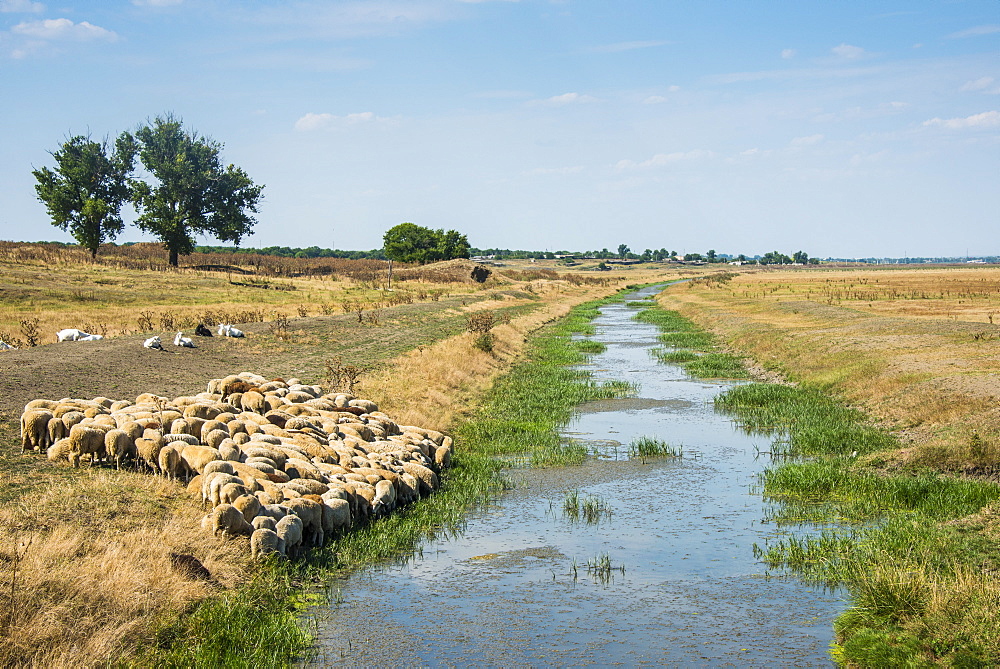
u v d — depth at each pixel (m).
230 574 10.93
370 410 20.31
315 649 9.81
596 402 27.89
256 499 12.09
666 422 24.45
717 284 103.81
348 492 14.00
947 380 23.16
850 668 9.30
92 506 11.76
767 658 9.61
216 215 84.06
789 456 19.75
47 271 57.31
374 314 46.62
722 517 15.05
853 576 11.62
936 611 9.80
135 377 23.56
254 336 34.34
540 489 17.09
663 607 11.05
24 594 8.96
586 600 11.31
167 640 9.33
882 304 56.44
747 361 37.50
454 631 10.32
